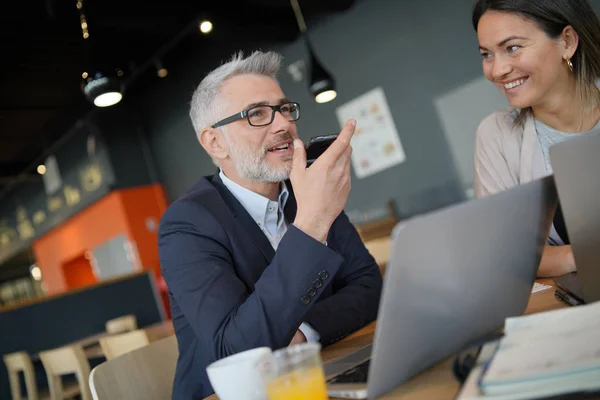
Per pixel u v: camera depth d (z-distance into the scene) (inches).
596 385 19.1
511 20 56.5
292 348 26.0
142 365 51.8
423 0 233.8
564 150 27.5
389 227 239.1
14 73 282.2
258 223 53.8
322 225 39.3
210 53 303.6
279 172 51.5
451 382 26.7
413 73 242.8
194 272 44.6
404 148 252.1
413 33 239.9
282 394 24.4
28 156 409.4
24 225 469.7
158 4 236.7
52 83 305.1
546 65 57.2
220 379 28.8
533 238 29.8
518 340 24.1
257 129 51.2
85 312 243.1
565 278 40.3
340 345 44.4
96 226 386.3
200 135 54.6
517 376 20.1
